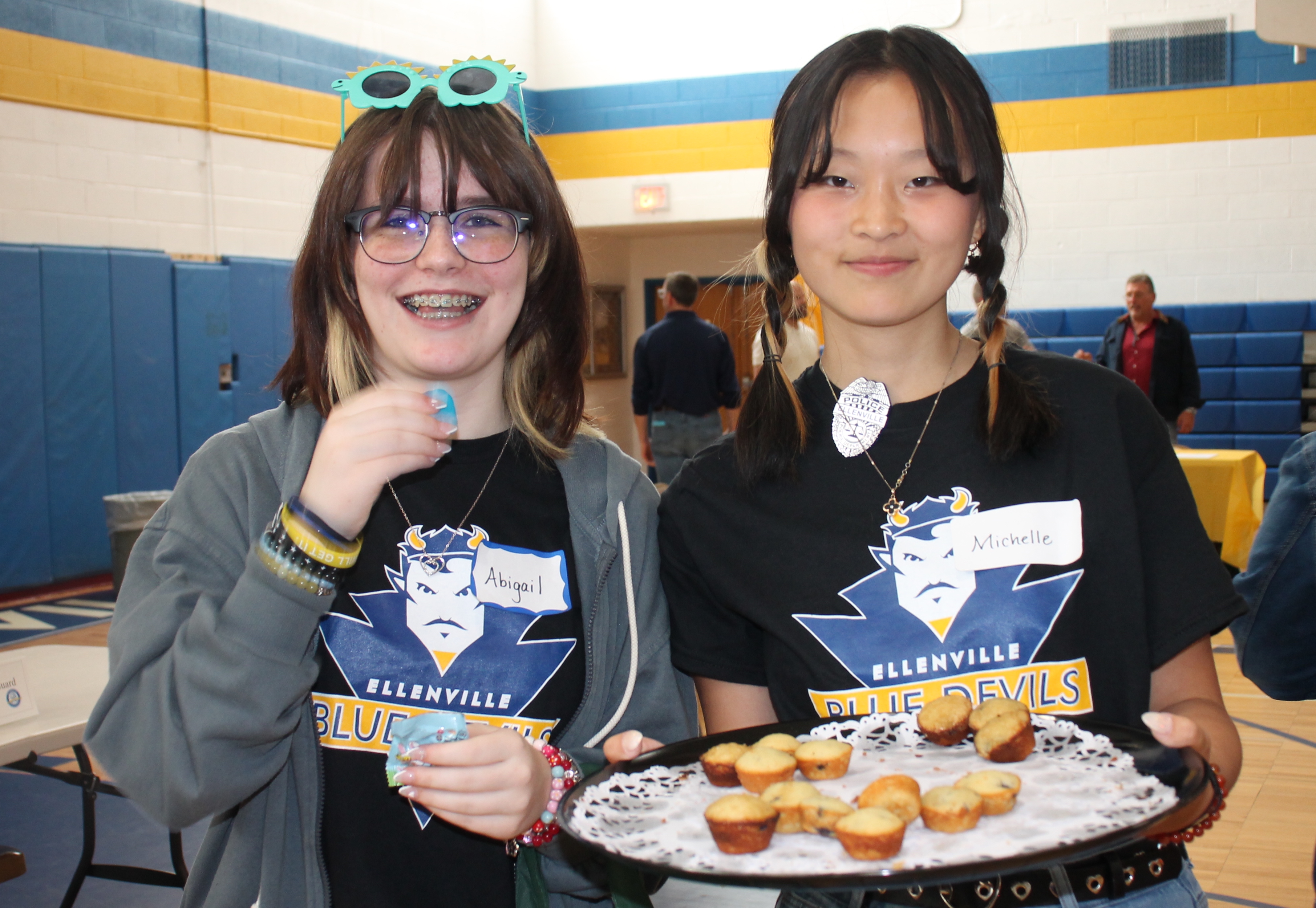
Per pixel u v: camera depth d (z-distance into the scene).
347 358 1.11
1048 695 1.00
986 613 1.02
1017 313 6.09
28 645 4.98
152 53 6.72
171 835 2.44
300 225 7.70
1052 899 0.93
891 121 1.01
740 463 1.11
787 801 0.83
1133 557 1.01
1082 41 8.20
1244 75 7.90
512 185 1.08
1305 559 1.28
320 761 1.06
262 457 1.09
